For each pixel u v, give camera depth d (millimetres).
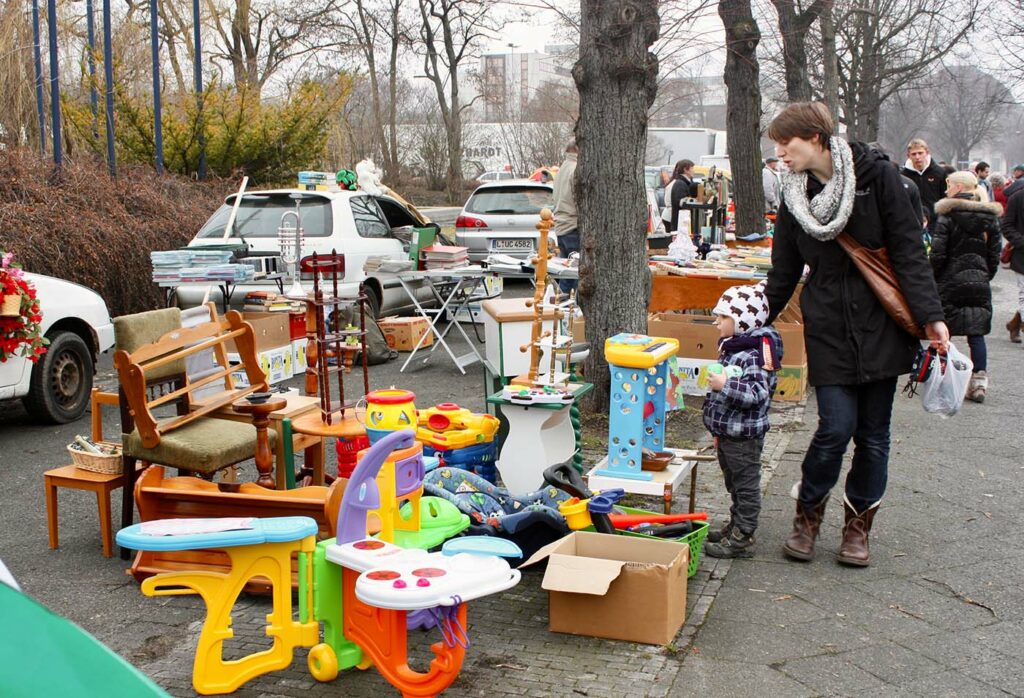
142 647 4191
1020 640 4285
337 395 8844
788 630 4359
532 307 6512
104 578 4949
